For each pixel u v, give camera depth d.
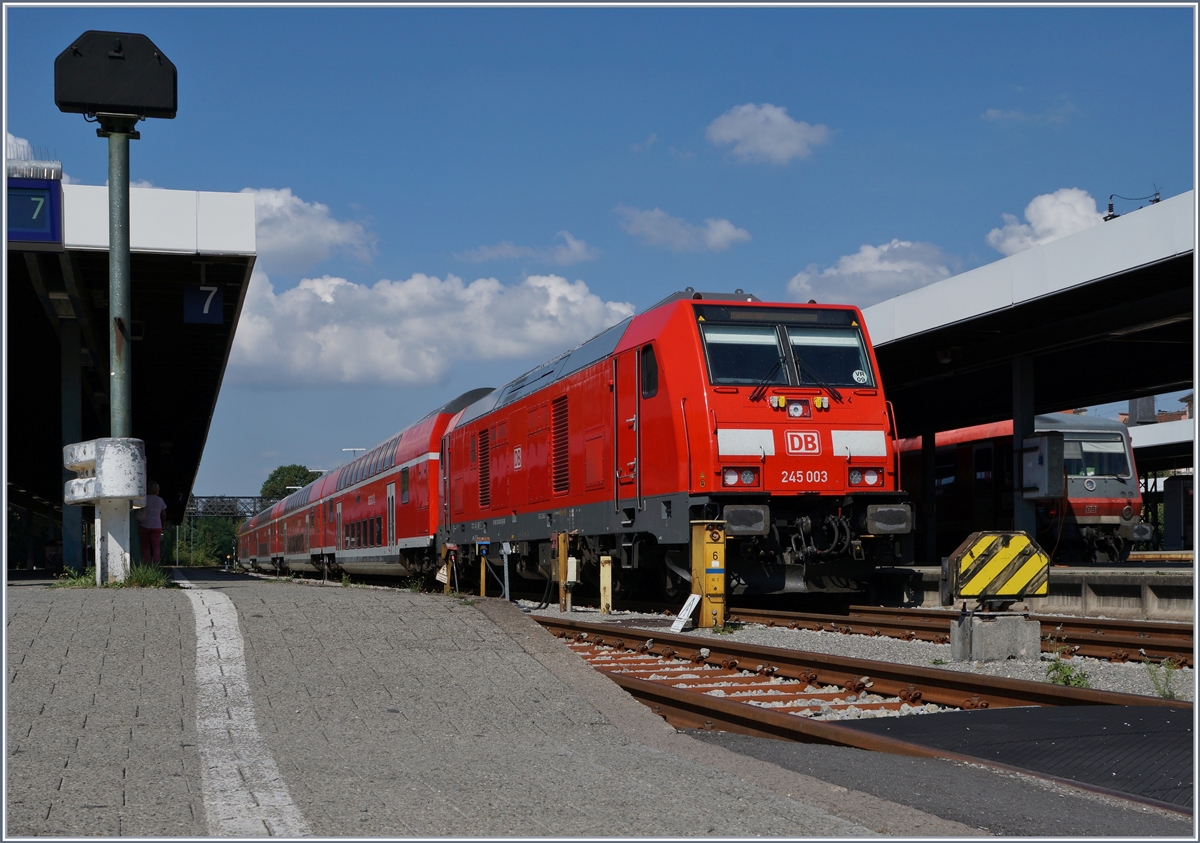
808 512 14.66
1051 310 22.00
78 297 23.98
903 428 36.59
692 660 10.46
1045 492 23.52
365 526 33.19
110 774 5.30
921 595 17.36
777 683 9.20
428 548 26.77
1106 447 27.31
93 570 15.34
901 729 6.79
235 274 24.12
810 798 4.91
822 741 6.44
